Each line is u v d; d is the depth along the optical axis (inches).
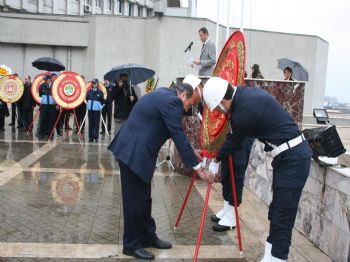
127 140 148.5
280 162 138.4
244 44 144.4
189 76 159.3
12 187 236.5
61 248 155.3
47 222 182.2
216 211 208.1
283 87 266.7
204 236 175.2
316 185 169.2
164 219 194.2
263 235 178.5
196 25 845.2
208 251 159.6
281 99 267.4
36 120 626.2
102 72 885.2
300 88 267.9
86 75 907.4
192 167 148.5
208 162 181.0
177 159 296.5
